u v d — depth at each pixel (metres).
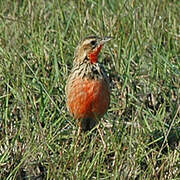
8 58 17.25
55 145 14.66
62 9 19.25
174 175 13.91
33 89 16.48
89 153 14.06
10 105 16.23
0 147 14.80
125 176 13.52
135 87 16.94
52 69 17.03
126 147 14.47
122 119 15.62
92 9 19.66
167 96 16.84
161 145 15.17
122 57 17.67
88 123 15.09
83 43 14.74
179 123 15.85
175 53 18.03
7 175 14.23
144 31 18.84
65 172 13.80
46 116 15.81
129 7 19.25
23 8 19.73
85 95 14.43
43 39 18.05
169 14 19.42
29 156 14.43
